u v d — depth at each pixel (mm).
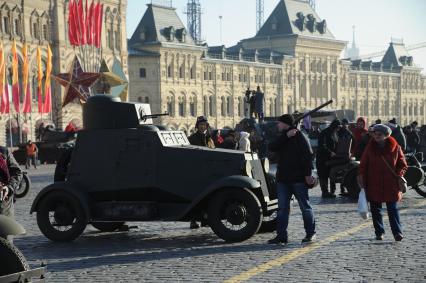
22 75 74938
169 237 15305
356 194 22469
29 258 13008
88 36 75750
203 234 15602
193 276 11016
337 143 23156
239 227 15219
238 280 10586
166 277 11008
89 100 15344
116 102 15227
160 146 14766
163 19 110125
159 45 106375
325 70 144000
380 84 161750
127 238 15320
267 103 129375
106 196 15062
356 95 154125
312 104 140875
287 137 13852
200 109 115500
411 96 172625
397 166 13930
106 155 15055
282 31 137375
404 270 11070
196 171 14547
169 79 109125
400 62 169875
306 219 14000
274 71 131000
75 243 14758
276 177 14055
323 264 11703
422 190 24094
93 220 14984
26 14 76125
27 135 74562
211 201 14242
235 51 124000
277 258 12312
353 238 14406
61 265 12242
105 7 89312
